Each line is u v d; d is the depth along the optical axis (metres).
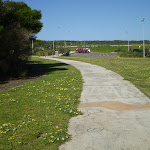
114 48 83.56
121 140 4.61
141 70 17.78
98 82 12.04
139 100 8.05
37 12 21.52
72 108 6.98
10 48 15.04
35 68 21.14
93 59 34.28
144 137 4.73
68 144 4.47
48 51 52.78
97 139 4.68
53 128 5.30
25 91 9.86
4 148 4.30
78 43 110.56
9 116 6.31
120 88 10.28
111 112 6.65
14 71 16.56
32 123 5.66
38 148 4.28
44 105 7.40
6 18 14.89
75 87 10.70
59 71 18.14
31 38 19.28
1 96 8.82
